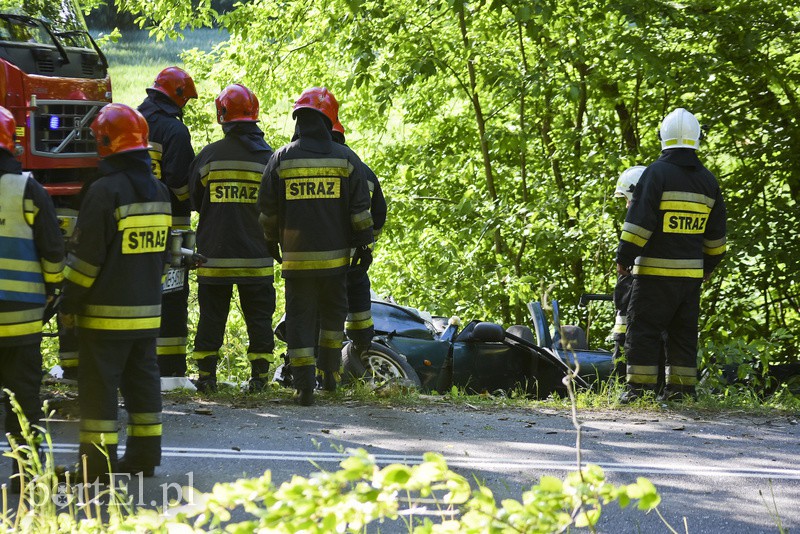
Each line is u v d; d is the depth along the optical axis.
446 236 20.86
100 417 6.54
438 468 3.29
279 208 9.80
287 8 20.91
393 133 22.58
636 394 10.47
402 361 11.72
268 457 7.70
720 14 17.39
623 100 19.92
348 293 10.91
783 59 17.86
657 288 10.27
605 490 3.39
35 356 6.47
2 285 6.28
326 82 21.61
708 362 12.06
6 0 10.28
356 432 8.67
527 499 3.41
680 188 10.12
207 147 10.19
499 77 18.48
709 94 18.48
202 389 10.38
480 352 12.34
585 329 19.92
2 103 9.69
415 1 17.91
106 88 10.89
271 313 10.50
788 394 11.43
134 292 6.54
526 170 21.38
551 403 10.54
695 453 8.32
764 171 18.30
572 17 17.45
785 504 6.90
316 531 3.27
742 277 18.28
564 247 18.73
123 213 6.43
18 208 6.28
